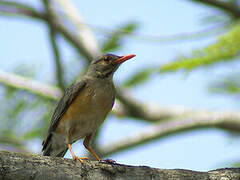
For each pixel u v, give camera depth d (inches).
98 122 495.5
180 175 362.3
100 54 543.2
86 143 499.8
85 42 606.2
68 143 478.9
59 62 572.4
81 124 490.9
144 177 355.6
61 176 335.9
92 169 346.9
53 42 573.6
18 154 333.7
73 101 486.6
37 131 523.2
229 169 375.2
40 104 548.1
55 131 502.0
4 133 506.3
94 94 487.5
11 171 323.9
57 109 498.0
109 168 349.7
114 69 515.8
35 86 570.3
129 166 358.6
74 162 346.3
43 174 331.6
